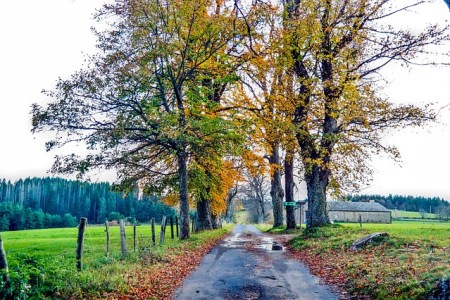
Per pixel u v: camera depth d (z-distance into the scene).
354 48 21.41
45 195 96.50
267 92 23.23
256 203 79.69
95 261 12.94
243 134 21.31
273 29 22.67
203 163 25.09
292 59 21.78
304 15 21.11
